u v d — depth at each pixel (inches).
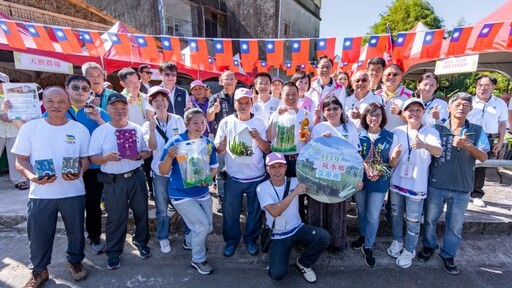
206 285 113.2
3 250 132.9
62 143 105.3
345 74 182.7
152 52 211.2
